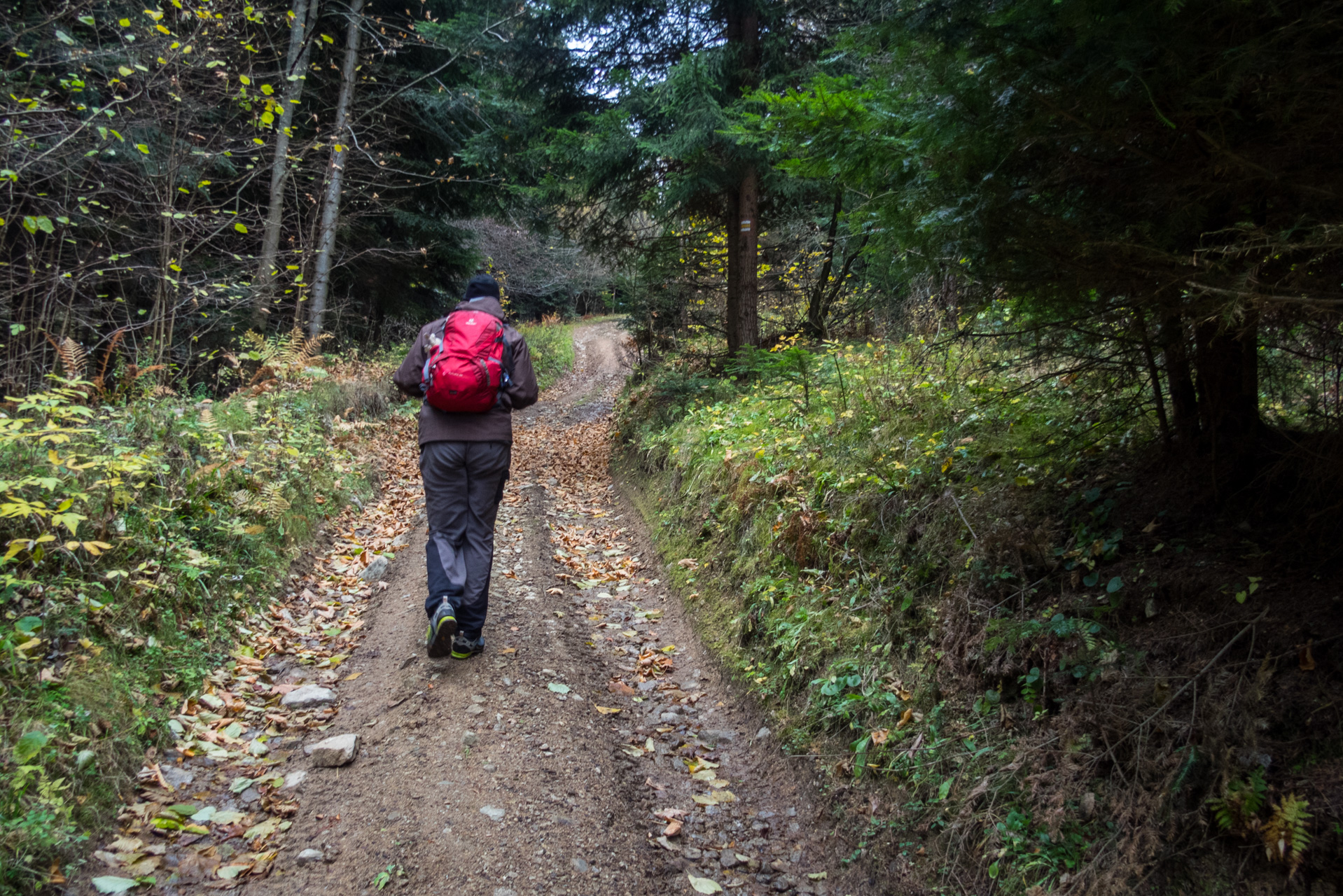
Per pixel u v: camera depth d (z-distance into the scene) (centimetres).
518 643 412
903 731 287
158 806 251
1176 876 192
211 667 341
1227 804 187
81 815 228
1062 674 247
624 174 922
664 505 654
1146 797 205
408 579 503
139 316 884
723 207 992
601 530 689
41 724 238
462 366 352
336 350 1277
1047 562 285
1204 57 185
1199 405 266
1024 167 244
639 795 305
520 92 1001
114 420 456
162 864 227
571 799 288
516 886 239
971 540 318
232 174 1044
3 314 621
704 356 979
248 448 534
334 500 617
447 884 236
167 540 377
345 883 233
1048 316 259
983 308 278
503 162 1102
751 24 859
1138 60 188
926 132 246
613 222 1046
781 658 366
